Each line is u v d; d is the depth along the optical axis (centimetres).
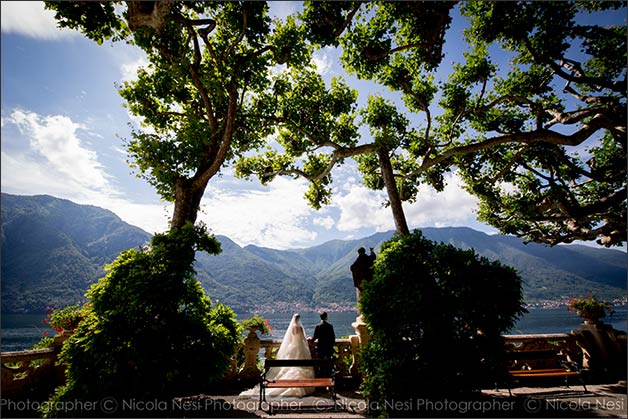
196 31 849
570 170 1309
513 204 1401
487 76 1172
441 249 593
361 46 995
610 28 948
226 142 775
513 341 810
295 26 930
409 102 1303
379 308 584
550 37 934
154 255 620
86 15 730
